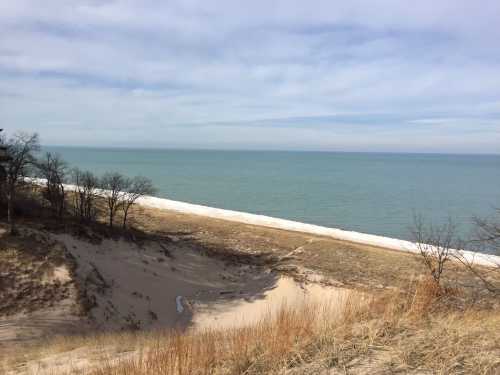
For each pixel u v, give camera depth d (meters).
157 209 80.50
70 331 27.03
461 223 77.69
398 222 84.44
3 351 22.88
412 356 6.47
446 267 35.53
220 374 6.77
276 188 144.25
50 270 31.81
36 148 60.41
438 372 5.91
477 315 8.59
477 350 6.47
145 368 7.60
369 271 45.50
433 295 9.24
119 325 29.75
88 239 39.47
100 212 67.06
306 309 9.13
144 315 32.44
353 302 9.18
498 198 117.38
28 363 14.94
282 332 7.59
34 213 45.78
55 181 57.03
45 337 25.55
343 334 7.42
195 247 50.53
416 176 198.12
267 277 42.78
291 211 98.69
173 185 151.75
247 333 8.38
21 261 31.95
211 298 37.53
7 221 38.09
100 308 30.41
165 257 43.44
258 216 81.75
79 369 11.77
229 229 65.38
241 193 130.62
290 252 53.47
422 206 102.81
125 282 35.69
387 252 54.38
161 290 36.91
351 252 53.97
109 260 38.00
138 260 40.22
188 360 7.20
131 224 64.56
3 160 44.81
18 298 28.66
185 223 68.25
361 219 88.38
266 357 7.00
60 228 39.53
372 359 6.53
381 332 7.44
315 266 47.19
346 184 158.38
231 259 48.75
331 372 6.27
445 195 124.88
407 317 8.12
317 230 70.56
